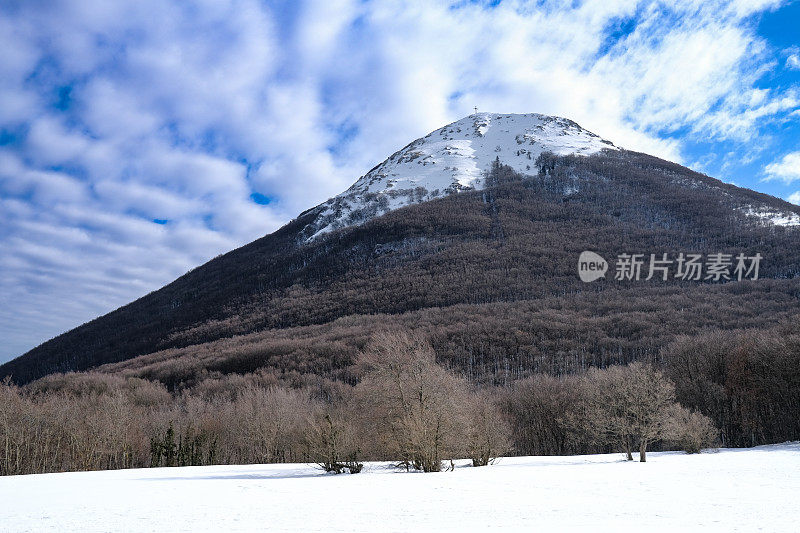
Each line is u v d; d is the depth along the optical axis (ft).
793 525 40.78
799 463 103.86
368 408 120.88
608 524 43.16
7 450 177.17
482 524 44.62
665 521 44.01
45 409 196.65
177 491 81.92
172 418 237.04
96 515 57.26
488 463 138.00
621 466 113.60
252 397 241.96
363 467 128.16
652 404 134.82
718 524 42.01
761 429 199.11
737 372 202.69
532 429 235.40
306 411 212.02
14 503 70.38
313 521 48.57
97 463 201.57
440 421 112.88
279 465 165.27
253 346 485.56
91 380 361.51
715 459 123.34
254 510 57.62
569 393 225.35
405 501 61.31
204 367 447.01
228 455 224.94
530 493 66.33
